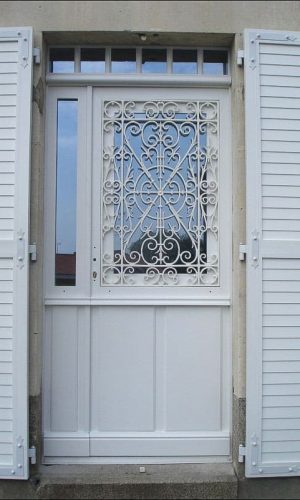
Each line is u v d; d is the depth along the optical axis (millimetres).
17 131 2773
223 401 3068
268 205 2855
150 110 3059
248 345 2816
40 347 2920
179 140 3059
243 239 2896
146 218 3049
